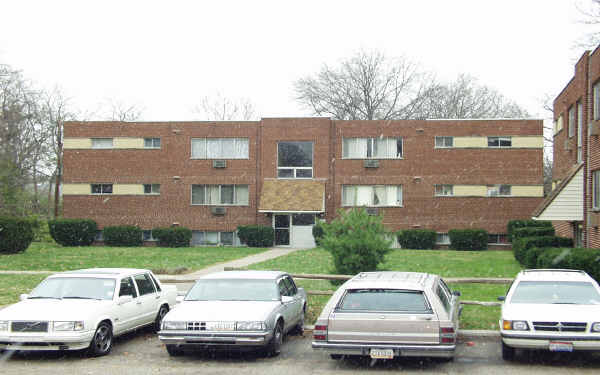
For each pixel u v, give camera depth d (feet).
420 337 31.86
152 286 44.83
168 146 132.05
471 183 125.29
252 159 130.31
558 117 104.88
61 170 165.78
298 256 101.30
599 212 71.56
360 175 127.95
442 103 185.26
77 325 35.42
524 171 124.26
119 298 39.52
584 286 37.27
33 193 168.45
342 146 128.57
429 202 126.11
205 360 36.32
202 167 131.44
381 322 32.30
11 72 146.30
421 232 122.11
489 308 51.13
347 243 55.11
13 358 36.83
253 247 125.39
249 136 130.62
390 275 36.73
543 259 59.93
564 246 76.33
